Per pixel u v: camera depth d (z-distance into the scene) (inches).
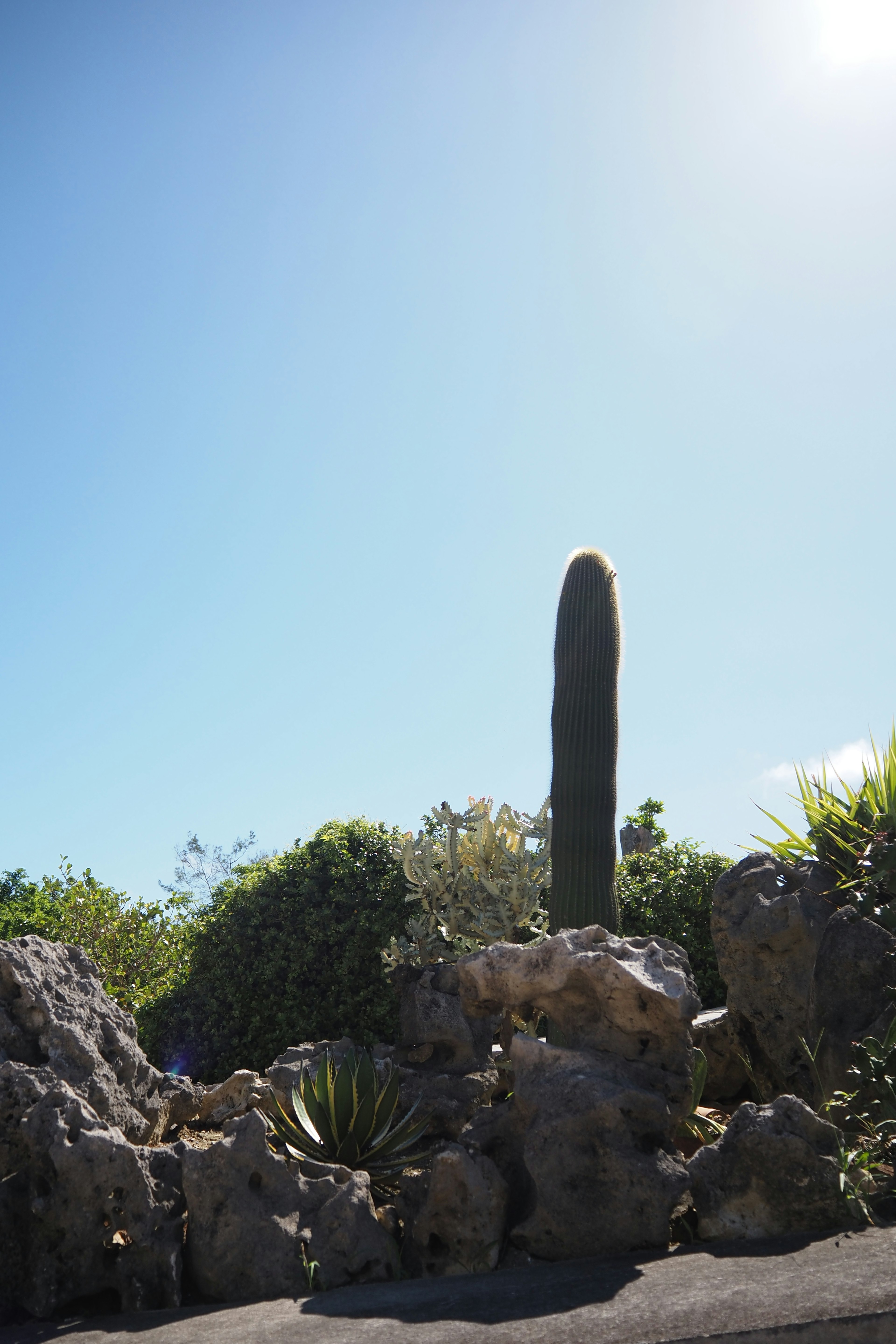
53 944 205.5
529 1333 110.2
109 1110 173.6
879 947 195.3
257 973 375.2
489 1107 173.6
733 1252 135.9
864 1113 173.8
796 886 231.8
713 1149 153.7
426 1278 141.7
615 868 273.1
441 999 277.7
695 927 383.6
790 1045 217.5
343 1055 274.2
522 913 339.6
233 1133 153.6
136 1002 416.8
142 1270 139.5
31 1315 135.9
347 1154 195.0
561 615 282.5
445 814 356.8
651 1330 108.0
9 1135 151.7
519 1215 155.3
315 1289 140.0
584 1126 149.3
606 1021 166.4
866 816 233.3
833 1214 144.2
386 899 379.2
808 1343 105.0
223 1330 121.7
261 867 421.4
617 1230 144.2
